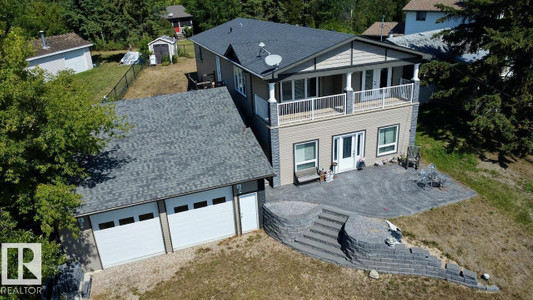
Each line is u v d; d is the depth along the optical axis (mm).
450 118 25797
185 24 73438
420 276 14523
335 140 19781
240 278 14562
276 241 16641
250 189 16594
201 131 18203
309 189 18812
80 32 48312
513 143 21266
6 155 11352
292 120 18766
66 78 13641
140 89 35656
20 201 12555
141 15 48062
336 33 19625
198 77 37000
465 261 14930
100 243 15172
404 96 21078
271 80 17375
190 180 15641
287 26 25297
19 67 12156
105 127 14289
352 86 21000
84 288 14148
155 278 14836
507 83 22047
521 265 14969
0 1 33969
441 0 41250
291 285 14133
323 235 16141
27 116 11594
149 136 17688
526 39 19625
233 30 30641
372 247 14398
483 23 22547
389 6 66312
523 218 17609
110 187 15086
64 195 12328
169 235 16016
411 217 16688
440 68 22844
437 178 19328
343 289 13914
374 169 20719
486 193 19094
